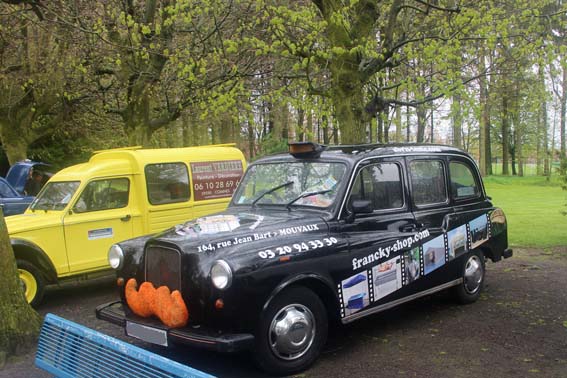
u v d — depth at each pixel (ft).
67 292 28.30
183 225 17.30
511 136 166.09
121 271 17.21
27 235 24.29
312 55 32.68
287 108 65.26
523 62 36.99
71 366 13.05
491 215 23.17
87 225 26.03
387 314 21.29
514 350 17.11
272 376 15.37
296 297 15.37
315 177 18.47
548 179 68.49
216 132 107.55
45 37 49.55
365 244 17.28
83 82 54.39
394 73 40.37
